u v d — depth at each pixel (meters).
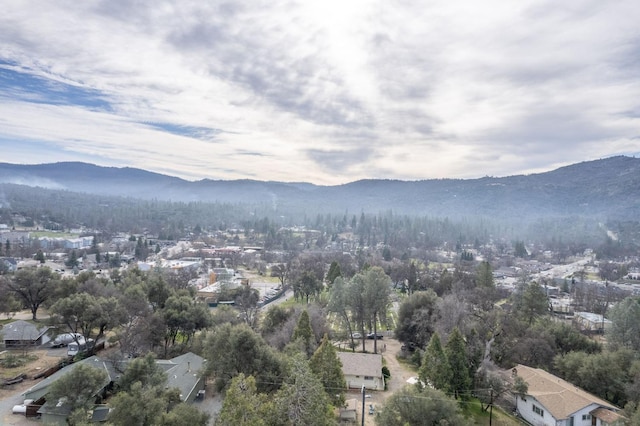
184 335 66.44
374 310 69.56
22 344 60.75
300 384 31.30
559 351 61.06
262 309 98.38
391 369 61.94
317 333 64.94
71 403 37.75
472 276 111.00
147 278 76.50
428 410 35.59
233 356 44.34
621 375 49.31
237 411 28.03
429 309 71.38
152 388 36.41
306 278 104.56
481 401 48.34
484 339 62.03
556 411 43.03
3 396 43.88
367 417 44.47
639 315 60.91
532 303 76.06
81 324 55.97
